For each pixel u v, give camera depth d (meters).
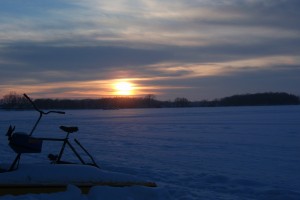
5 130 29.28
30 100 6.37
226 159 12.81
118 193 5.72
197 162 12.16
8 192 5.55
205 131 26.06
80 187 5.78
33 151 6.04
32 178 5.76
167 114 66.62
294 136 21.31
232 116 50.59
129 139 20.95
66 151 14.80
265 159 12.77
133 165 11.39
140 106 179.50
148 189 5.86
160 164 11.68
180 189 7.61
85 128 31.27
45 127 33.28
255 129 26.92
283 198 7.06
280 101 182.38
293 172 10.33
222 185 8.23
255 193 7.48
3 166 6.37
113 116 60.44
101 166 10.64
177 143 18.41
